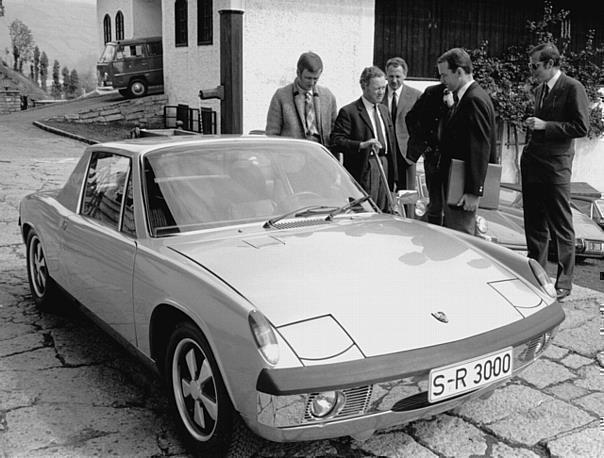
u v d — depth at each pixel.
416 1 13.08
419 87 13.27
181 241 3.16
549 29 14.79
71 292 3.98
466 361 2.52
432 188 5.07
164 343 3.04
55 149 14.67
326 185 3.87
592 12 15.30
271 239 3.18
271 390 2.27
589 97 14.88
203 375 2.68
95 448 2.85
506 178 14.52
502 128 14.28
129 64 20.41
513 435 3.00
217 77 15.98
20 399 3.30
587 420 3.14
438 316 2.63
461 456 2.83
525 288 3.04
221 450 2.60
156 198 3.34
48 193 4.72
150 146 3.65
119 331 3.38
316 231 3.35
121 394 3.38
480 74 13.75
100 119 20.00
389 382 2.36
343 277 2.79
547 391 3.46
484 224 5.55
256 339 2.34
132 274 3.14
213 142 3.78
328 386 2.28
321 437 2.39
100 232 3.54
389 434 3.00
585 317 4.66
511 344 2.66
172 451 2.84
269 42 11.61
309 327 2.44
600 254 7.00
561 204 4.98
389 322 2.54
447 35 13.57
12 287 5.25
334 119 5.73
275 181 3.70
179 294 2.75
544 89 5.06
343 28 12.25
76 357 3.86
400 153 5.80
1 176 10.59
